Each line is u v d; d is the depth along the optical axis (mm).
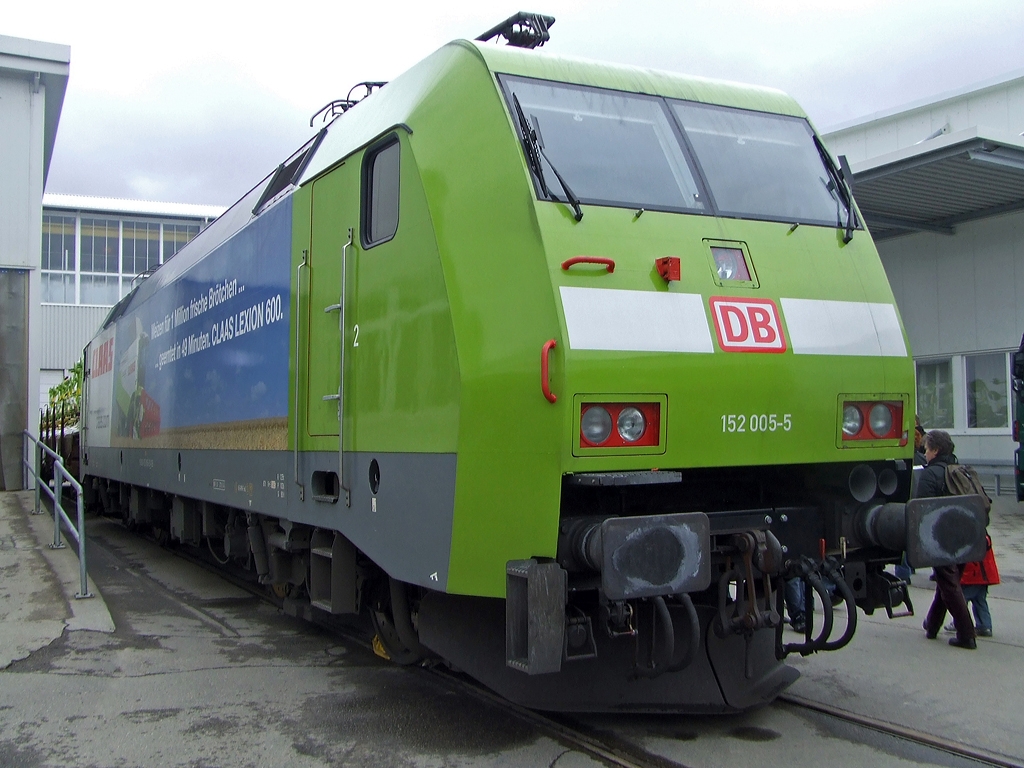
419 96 5047
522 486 4105
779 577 4848
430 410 4527
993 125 16734
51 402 22703
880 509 4898
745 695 4820
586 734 4922
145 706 5445
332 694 5699
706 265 4562
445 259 4500
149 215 32938
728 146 5172
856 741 4805
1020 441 13859
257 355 7035
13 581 8586
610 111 4883
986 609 7148
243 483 7277
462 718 5223
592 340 4070
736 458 4434
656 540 4012
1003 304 15250
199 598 9180
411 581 4652
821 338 4746
